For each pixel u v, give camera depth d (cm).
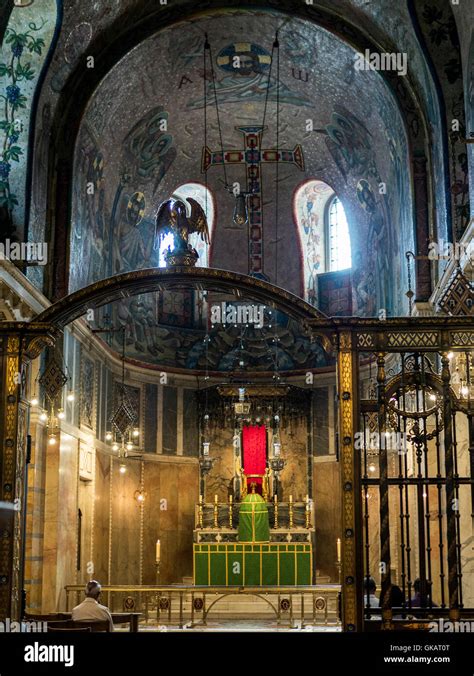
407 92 2097
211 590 1852
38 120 1975
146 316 2858
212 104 2661
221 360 2975
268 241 3019
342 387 1196
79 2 1936
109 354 2606
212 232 3022
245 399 2817
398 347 1205
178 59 2395
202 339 2984
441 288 1803
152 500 2772
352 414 1188
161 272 1302
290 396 2842
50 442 2092
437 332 1206
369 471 2498
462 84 1892
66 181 2133
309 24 2208
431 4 1892
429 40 1905
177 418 2886
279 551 2612
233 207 3017
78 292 1298
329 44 2248
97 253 2477
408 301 2167
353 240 2866
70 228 2123
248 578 2595
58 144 2136
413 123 2081
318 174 2919
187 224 1529
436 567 1939
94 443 2445
